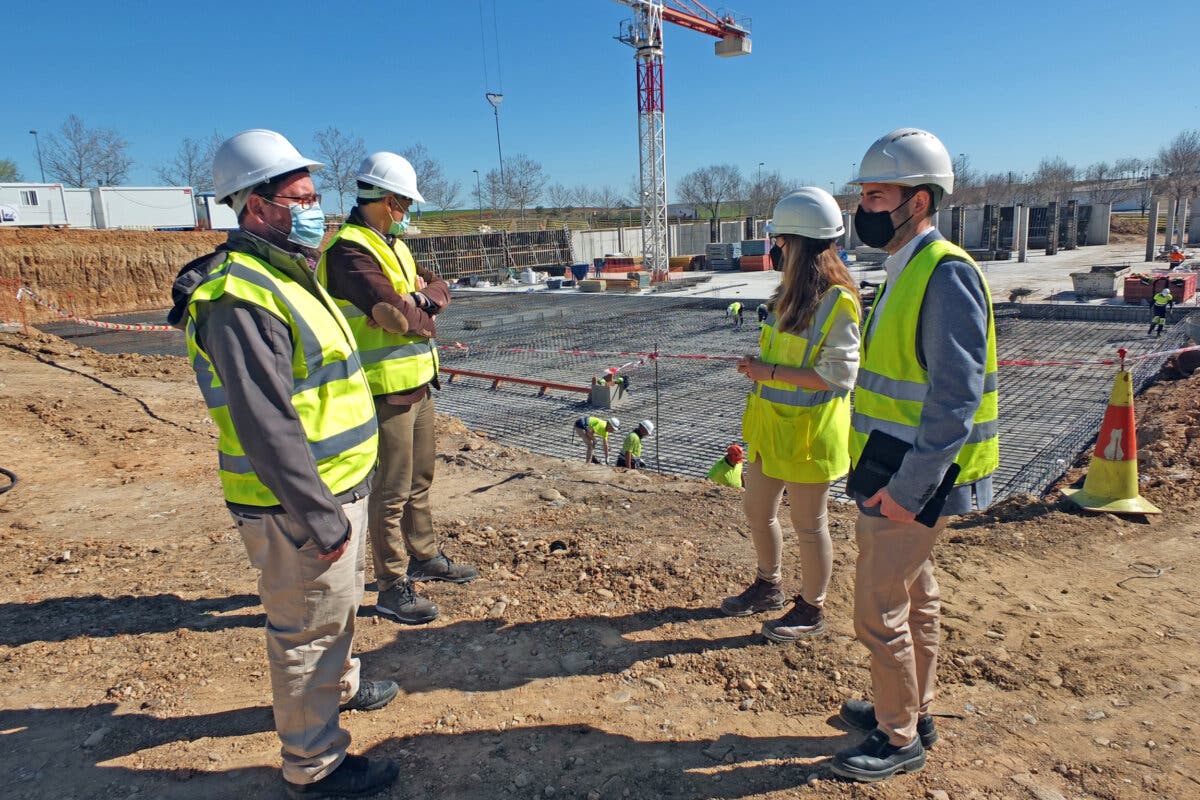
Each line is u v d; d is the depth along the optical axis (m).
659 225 46.19
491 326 26.34
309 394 2.05
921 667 2.42
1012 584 3.56
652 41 43.59
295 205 2.06
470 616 3.40
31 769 2.43
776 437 2.96
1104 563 3.75
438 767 2.42
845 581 3.60
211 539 4.43
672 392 16.27
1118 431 4.32
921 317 2.05
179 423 7.29
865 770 2.28
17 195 34.53
